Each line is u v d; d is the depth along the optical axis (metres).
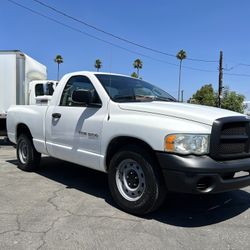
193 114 4.47
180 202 5.53
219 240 4.09
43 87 13.06
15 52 12.95
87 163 5.61
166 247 3.86
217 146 4.33
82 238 4.04
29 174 7.25
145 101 5.47
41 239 3.98
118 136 4.96
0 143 13.58
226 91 44.12
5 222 4.48
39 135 6.84
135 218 4.73
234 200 5.70
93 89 5.67
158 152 4.44
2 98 13.04
